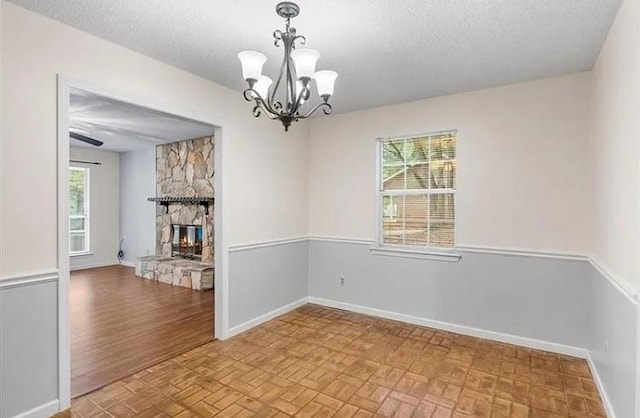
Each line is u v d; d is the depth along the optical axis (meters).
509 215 3.36
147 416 2.18
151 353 3.09
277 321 3.96
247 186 3.71
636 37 1.71
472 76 3.14
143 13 2.13
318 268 4.61
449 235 3.73
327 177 4.53
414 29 2.30
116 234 7.52
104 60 2.47
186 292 5.25
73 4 2.03
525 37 2.40
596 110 2.77
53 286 2.22
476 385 2.56
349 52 2.64
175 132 5.51
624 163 1.95
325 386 2.54
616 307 2.08
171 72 2.93
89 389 2.48
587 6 2.02
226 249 3.46
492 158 3.44
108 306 4.53
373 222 4.18
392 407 2.29
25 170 2.10
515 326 3.32
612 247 2.24
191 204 6.29
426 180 3.88
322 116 4.51
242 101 3.64
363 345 3.29
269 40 2.47
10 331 2.04
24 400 2.09
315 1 1.97
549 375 2.71
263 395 2.42
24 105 2.09
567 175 3.10
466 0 1.96
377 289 4.14
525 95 3.27
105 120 4.64
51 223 2.22
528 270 3.26
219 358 3.00
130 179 7.37
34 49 2.13
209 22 2.23
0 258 2.01
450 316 3.66
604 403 2.30
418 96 3.71
